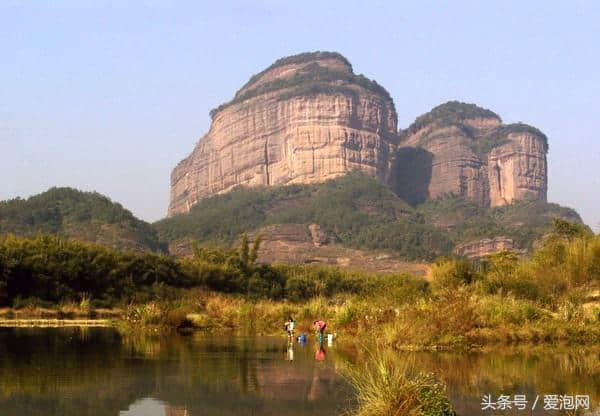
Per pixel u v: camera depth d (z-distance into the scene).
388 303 43.94
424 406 15.27
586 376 23.56
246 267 98.94
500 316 38.31
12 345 32.69
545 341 36.28
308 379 22.23
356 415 16.09
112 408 17.19
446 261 62.69
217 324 49.53
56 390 19.55
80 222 173.25
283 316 50.75
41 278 70.12
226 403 18.14
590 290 55.28
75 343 34.25
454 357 29.19
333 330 41.34
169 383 21.12
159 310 48.69
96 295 75.06
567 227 88.88
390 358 24.64
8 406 17.16
